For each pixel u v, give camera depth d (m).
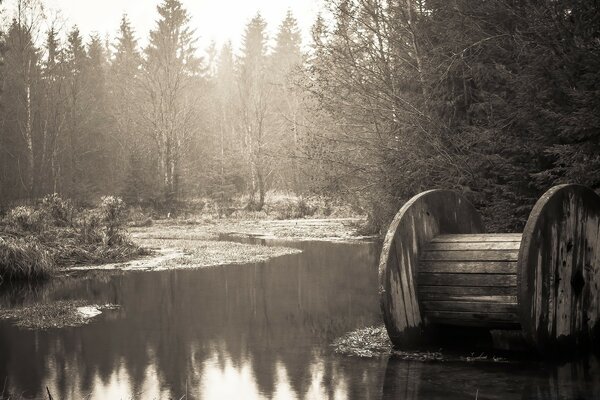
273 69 68.69
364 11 22.16
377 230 28.95
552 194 7.85
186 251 22.38
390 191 20.58
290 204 46.94
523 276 7.44
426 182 18.75
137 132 62.28
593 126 11.41
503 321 7.92
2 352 8.68
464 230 9.40
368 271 16.67
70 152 55.16
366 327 9.91
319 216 45.53
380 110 20.78
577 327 8.25
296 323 10.32
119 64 75.62
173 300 12.68
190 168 60.66
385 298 7.95
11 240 17.17
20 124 52.56
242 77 60.34
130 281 15.59
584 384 6.68
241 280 15.25
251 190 53.47
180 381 7.17
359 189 22.27
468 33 17.42
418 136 18.70
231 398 6.52
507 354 8.12
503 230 14.79
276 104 61.19
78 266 19.17
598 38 13.13
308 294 13.15
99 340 9.32
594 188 12.25
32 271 16.59
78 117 58.56
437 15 19.84
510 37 16.48
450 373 7.20
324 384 6.89
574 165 11.57
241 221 43.44
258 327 10.05
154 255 21.72
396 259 8.17
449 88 18.80
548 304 7.77
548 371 7.22
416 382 6.87
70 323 10.62
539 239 7.64
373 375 7.19
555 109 13.19
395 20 21.55
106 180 62.81
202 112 72.06
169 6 55.41
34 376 7.50
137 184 49.41
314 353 8.34
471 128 16.77
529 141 14.28
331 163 22.11
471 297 8.05
